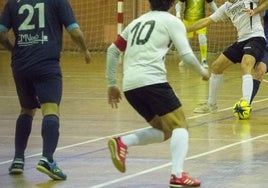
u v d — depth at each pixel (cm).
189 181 764
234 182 789
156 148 1005
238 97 1608
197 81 1930
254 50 1305
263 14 1496
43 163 799
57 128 812
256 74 1337
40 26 820
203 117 1314
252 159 923
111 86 816
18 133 857
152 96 763
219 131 1155
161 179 809
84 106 1471
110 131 1161
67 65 2445
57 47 827
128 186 775
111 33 2961
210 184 779
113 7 2953
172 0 795
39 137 1112
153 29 776
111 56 803
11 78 2031
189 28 1282
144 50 773
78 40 827
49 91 814
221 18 1298
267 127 1198
